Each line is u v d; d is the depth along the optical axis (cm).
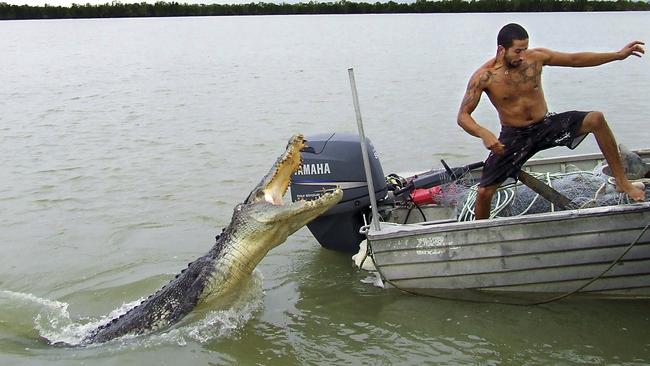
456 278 657
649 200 655
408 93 2011
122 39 5581
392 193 782
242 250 673
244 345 625
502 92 642
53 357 616
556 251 628
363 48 3978
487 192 676
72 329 677
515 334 609
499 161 662
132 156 1313
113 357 612
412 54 3459
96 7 12144
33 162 1290
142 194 1068
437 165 1180
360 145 741
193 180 1136
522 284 648
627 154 678
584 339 595
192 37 5744
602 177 702
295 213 654
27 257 844
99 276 791
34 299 742
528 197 718
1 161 1302
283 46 4338
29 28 8312
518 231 628
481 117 1596
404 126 1511
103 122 1686
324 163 745
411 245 656
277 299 707
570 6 9381
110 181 1147
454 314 648
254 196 675
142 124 1644
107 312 714
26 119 1753
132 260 829
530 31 4947
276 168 671
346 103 1855
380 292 701
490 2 9850
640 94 1817
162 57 3653
